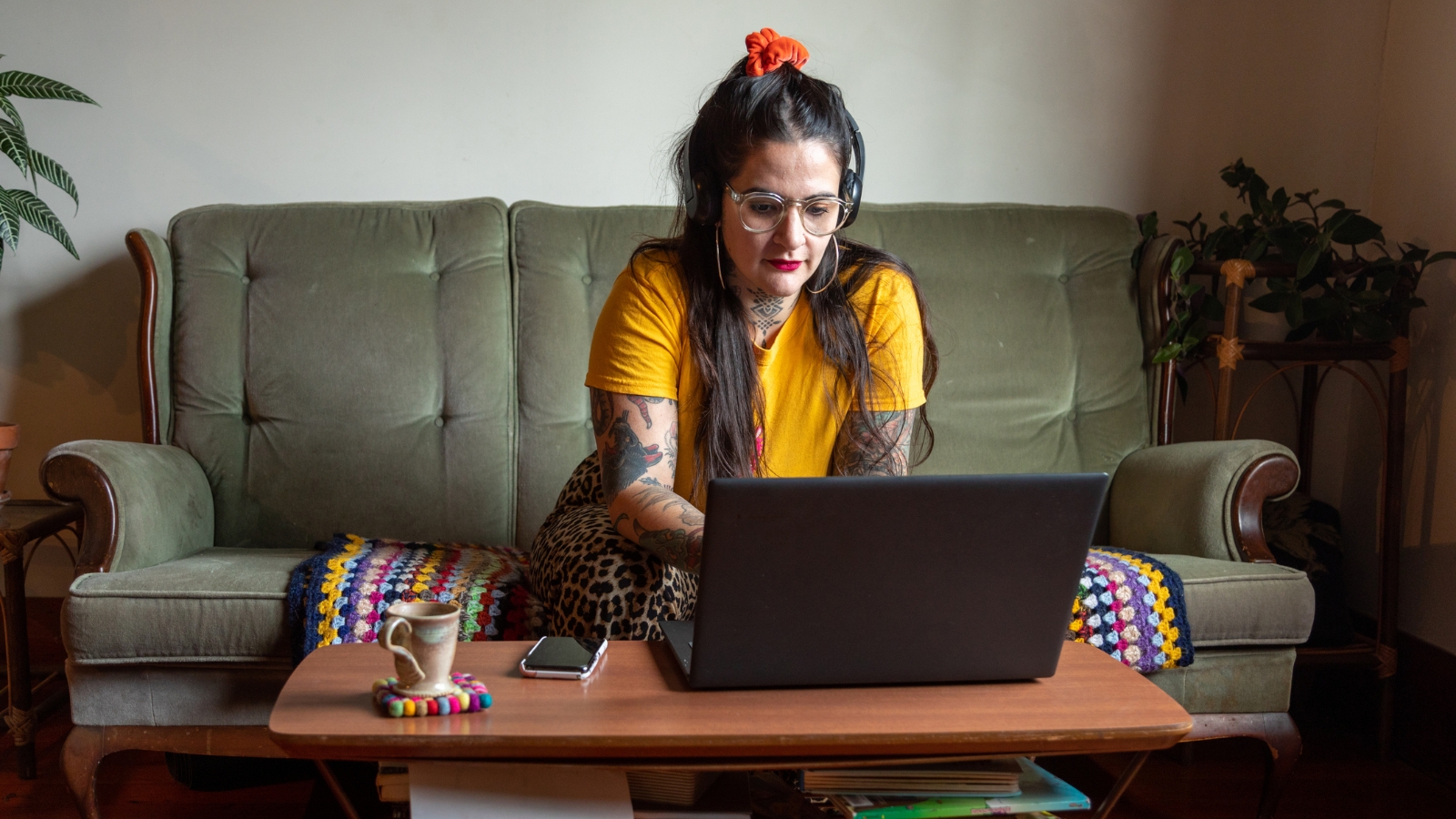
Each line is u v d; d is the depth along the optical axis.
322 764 0.87
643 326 1.27
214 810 1.69
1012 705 0.92
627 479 1.25
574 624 1.22
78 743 1.48
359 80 2.34
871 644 0.94
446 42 2.35
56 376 2.35
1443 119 2.22
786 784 1.04
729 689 0.95
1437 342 2.19
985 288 2.19
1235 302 2.15
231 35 2.31
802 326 1.33
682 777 0.92
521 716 0.87
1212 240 2.26
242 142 2.33
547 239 2.14
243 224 2.10
